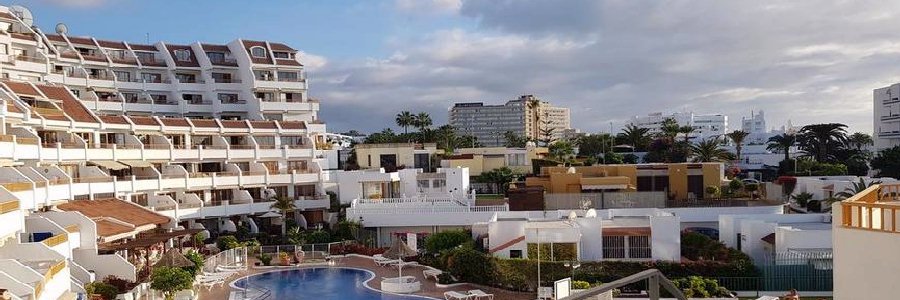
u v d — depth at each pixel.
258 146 71.19
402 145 95.56
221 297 40.00
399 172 74.38
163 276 35.94
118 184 54.41
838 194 63.88
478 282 42.75
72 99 60.34
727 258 42.88
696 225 58.09
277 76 87.88
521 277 40.84
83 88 76.88
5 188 33.88
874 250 15.49
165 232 48.31
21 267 26.06
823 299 37.06
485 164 98.62
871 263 15.56
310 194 73.38
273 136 75.88
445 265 45.53
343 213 66.19
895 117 116.19
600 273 40.78
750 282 39.28
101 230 42.31
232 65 86.75
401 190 74.06
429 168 96.69
